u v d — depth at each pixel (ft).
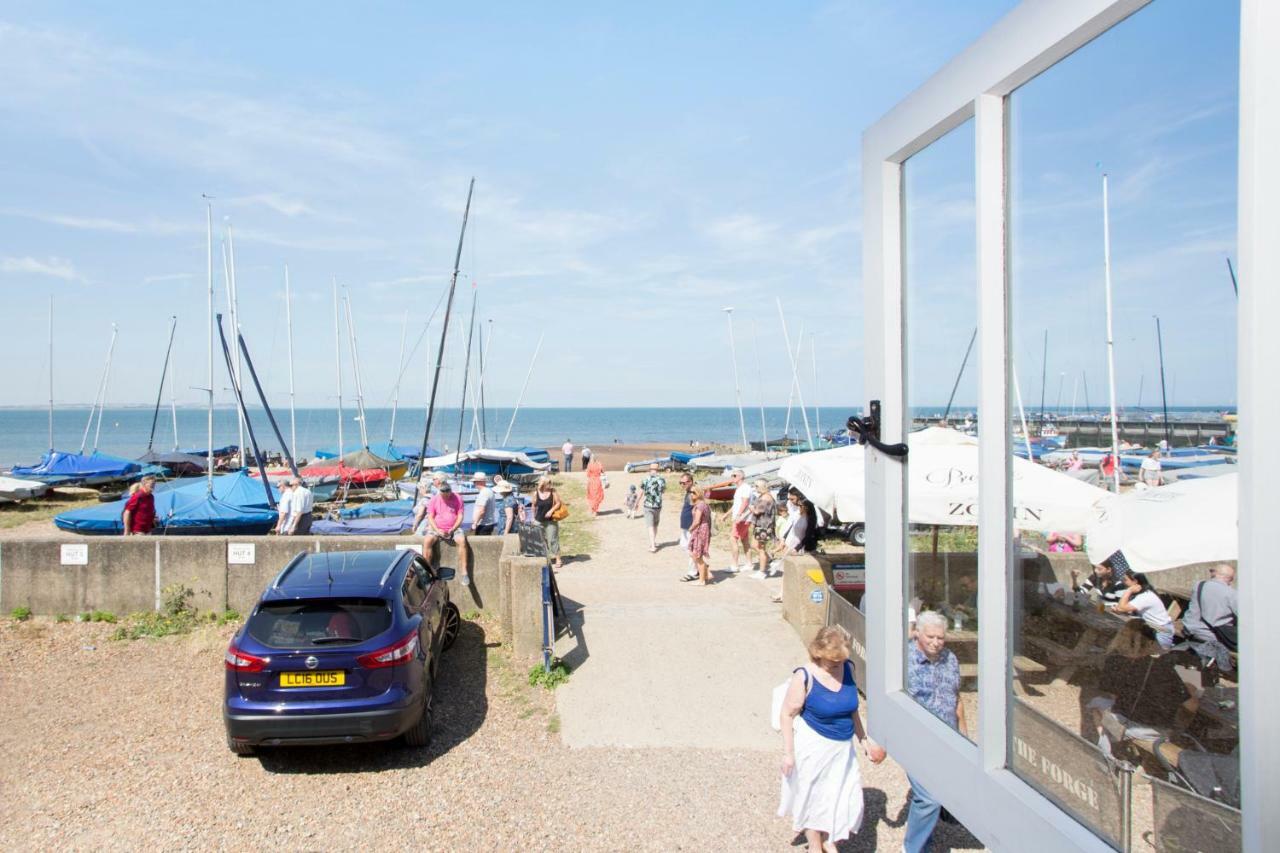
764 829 20.81
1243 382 4.93
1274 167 4.76
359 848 20.12
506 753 25.50
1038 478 7.06
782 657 33.55
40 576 40.45
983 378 7.40
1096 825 6.65
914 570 9.20
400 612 25.73
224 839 20.59
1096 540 6.56
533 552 36.50
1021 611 7.49
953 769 8.14
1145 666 6.44
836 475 34.24
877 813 21.43
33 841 20.56
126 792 23.17
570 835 20.62
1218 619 5.78
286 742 23.57
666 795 22.70
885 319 9.39
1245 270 4.89
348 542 40.81
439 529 40.70
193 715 29.01
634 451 229.04
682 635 36.14
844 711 17.66
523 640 33.50
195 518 58.85
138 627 38.68
